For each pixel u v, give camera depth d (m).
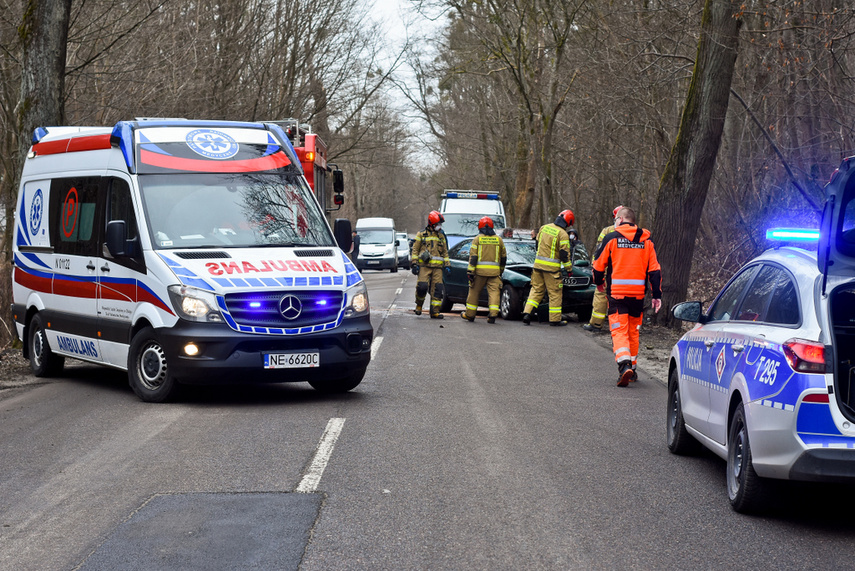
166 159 10.06
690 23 21.02
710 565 4.71
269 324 9.04
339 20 33.66
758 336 5.71
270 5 30.64
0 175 19.44
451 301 21.47
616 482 6.42
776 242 6.52
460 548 4.93
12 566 4.63
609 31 24.28
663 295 17.58
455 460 6.95
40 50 13.83
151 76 23.02
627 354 10.92
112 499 5.84
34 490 6.07
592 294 18.92
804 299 5.38
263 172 10.40
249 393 10.09
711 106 17.06
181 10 25.25
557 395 10.16
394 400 9.62
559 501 5.89
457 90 49.34
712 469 6.89
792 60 17.50
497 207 30.41
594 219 39.84
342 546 4.93
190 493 5.97
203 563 4.65
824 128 18.36
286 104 32.38
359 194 89.94
